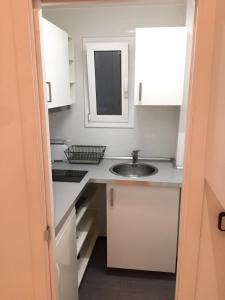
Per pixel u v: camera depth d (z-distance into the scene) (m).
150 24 2.46
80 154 2.73
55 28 1.97
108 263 2.35
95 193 2.79
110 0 1.02
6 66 1.00
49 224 1.17
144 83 2.23
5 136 1.07
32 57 0.99
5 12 0.96
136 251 2.29
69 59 2.51
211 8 0.87
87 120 2.74
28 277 1.21
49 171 1.12
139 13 2.45
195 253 1.08
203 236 1.06
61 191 1.85
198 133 0.96
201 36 0.89
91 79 2.59
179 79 2.20
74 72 2.63
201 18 0.88
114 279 2.31
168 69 2.18
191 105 0.95
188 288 1.11
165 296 2.11
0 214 1.16
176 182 2.06
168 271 2.29
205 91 0.93
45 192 1.13
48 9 2.55
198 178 1.00
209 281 1.11
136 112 2.66
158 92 2.24
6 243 1.19
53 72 1.95
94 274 2.37
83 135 2.79
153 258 2.28
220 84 0.81
